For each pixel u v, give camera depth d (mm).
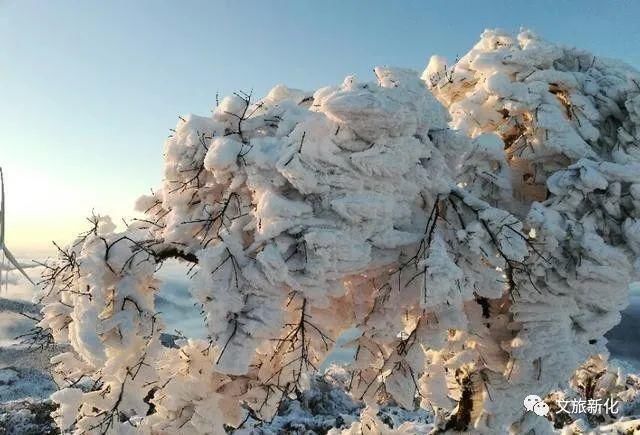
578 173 5809
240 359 4332
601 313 6105
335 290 4566
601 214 5766
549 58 6977
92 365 5008
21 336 5082
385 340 4922
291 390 5262
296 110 4988
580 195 5766
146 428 5512
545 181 6734
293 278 4340
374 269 5059
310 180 4371
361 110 4352
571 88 6914
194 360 5676
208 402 5461
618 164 5773
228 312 4430
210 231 5012
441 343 4879
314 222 4395
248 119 5070
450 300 4531
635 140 6473
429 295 4430
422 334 4941
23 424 10781
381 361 5309
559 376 6059
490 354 6539
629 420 11469
